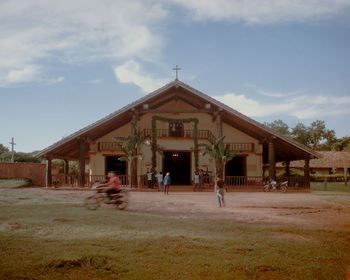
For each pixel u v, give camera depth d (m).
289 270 4.66
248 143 27.14
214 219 9.13
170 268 4.64
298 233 7.20
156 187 24.02
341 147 64.56
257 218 9.55
